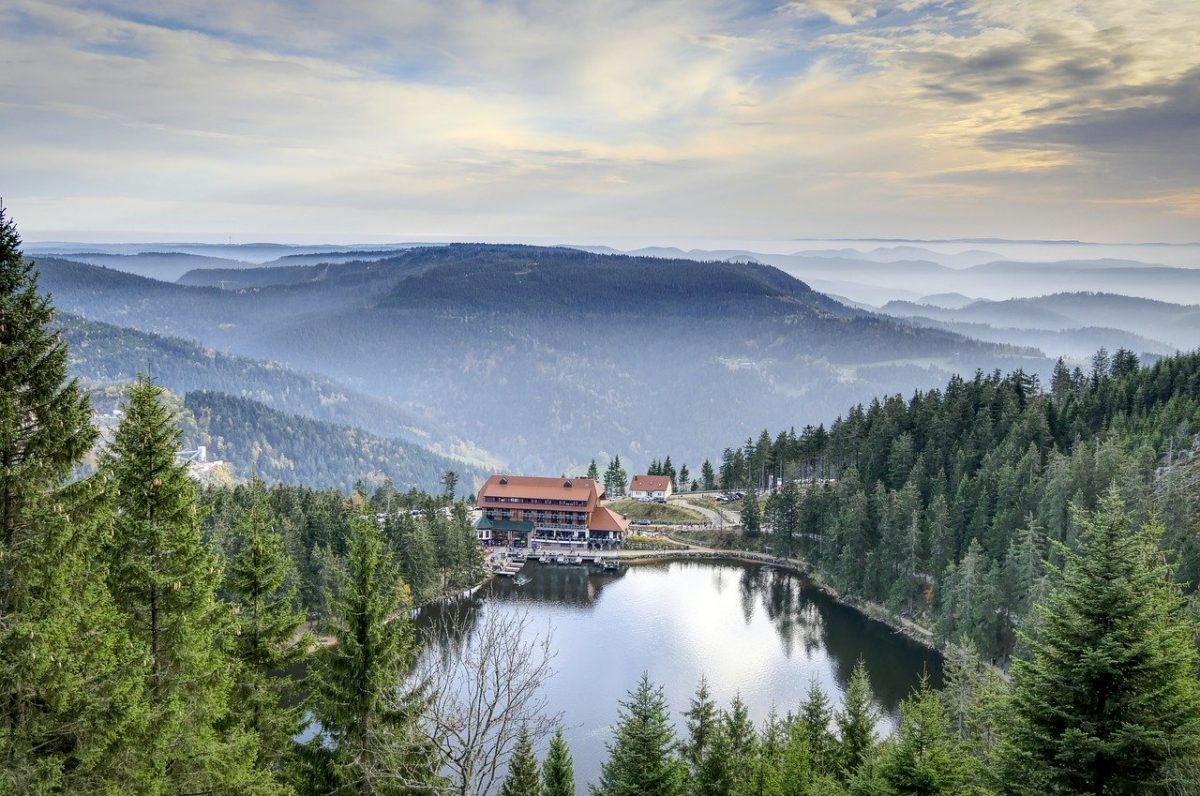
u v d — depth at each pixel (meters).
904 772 32.69
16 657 20.73
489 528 186.88
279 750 34.69
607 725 88.38
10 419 22.50
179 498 30.38
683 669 107.88
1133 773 26.88
